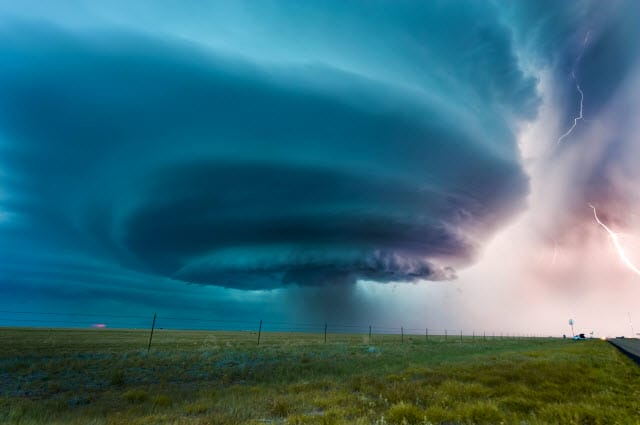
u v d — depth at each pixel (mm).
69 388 12961
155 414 9094
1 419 8445
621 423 7984
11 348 24500
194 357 22141
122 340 38844
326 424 7906
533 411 9312
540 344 53562
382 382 13914
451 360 23672
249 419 8555
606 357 26203
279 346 35469
